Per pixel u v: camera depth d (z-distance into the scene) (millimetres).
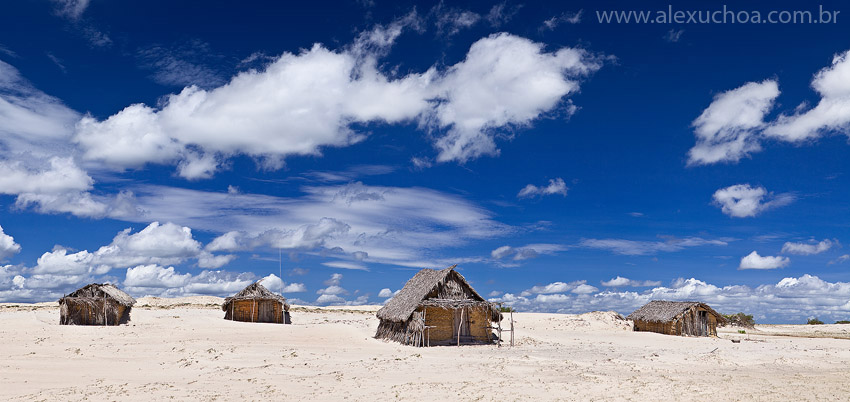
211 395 23547
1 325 53031
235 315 61969
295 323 63844
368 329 56219
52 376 28156
